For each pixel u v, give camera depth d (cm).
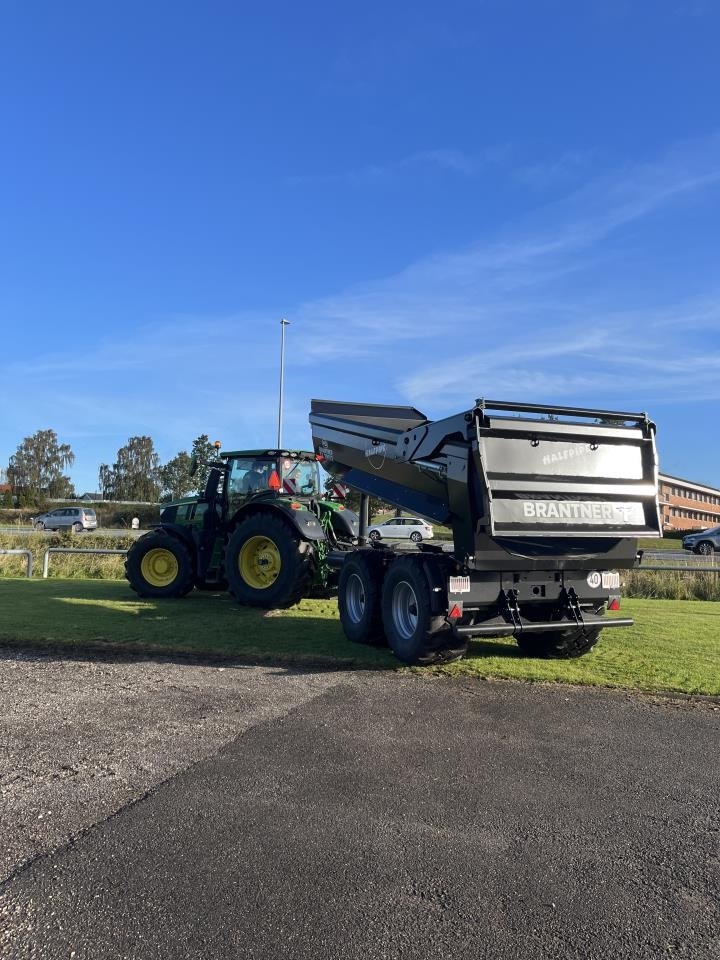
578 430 691
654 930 272
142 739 475
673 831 357
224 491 1144
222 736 483
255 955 252
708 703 594
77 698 573
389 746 471
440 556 704
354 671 684
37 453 10256
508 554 675
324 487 1186
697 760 459
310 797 386
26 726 501
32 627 875
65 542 2306
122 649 761
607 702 592
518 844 339
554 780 420
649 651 808
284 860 318
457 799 389
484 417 654
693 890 302
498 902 288
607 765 447
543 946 260
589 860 325
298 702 570
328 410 974
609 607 751
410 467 786
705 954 258
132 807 370
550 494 675
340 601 845
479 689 626
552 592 718
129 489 9181
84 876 302
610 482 707
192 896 288
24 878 300
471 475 664
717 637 905
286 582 980
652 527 720
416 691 613
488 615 702
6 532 3472
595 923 276
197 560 1160
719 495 7081
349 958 251
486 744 480
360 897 289
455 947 258
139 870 307
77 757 441
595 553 712
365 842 336
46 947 255
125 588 1339
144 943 258
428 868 313
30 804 372
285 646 789
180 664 702
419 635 680
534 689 630
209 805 373
